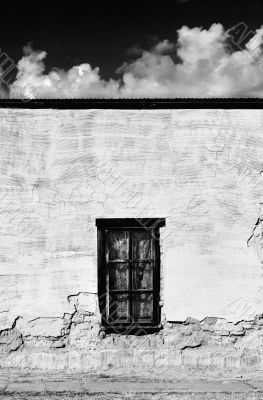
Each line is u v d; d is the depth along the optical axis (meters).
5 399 6.22
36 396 6.36
